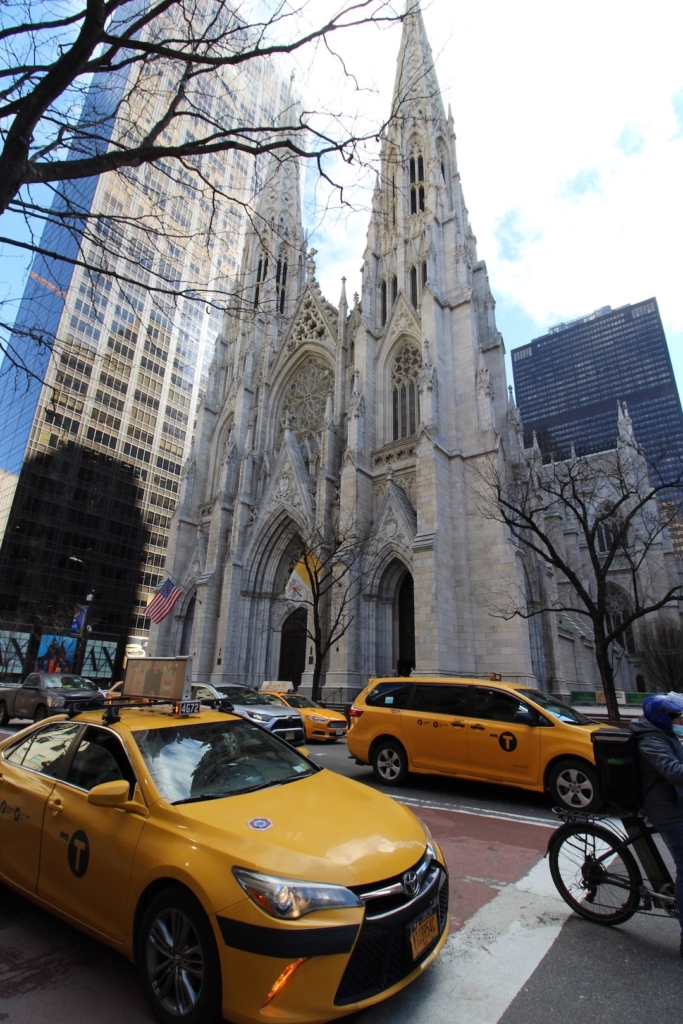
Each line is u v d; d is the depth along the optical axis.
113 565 74.69
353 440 34.00
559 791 10.11
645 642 44.09
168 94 10.45
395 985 3.78
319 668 27.20
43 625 63.00
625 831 6.08
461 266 35.47
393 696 12.95
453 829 9.08
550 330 140.25
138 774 4.77
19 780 5.88
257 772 5.47
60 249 26.30
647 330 113.75
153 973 3.92
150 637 44.09
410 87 8.73
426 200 40.22
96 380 73.38
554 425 113.25
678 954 5.04
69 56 6.03
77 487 71.12
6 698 22.64
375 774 13.05
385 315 40.22
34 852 5.29
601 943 5.24
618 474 24.80
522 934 5.41
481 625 26.98
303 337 45.44
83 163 6.91
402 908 3.93
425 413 30.11
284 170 59.91
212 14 8.02
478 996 4.29
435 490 28.48
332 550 30.30
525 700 11.08
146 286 9.10
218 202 10.45
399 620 31.70
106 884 4.45
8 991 4.26
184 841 4.09
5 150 5.98
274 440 44.72
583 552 50.69
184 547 46.69
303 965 3.41
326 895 3.63
